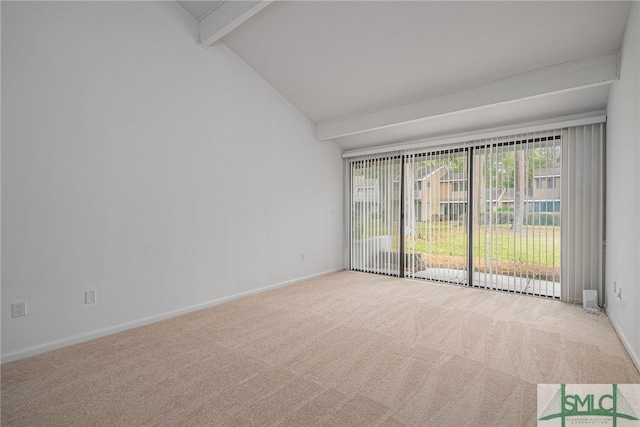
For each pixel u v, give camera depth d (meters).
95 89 3.08
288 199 5.23
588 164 4.01
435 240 5.29
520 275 4.49
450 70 3.88
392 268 5.82
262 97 4.79
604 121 3.83
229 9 3.59
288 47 4.11
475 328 3.27
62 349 2.83
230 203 4.32
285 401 2.05
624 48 2.96
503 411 1.93
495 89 3.92
